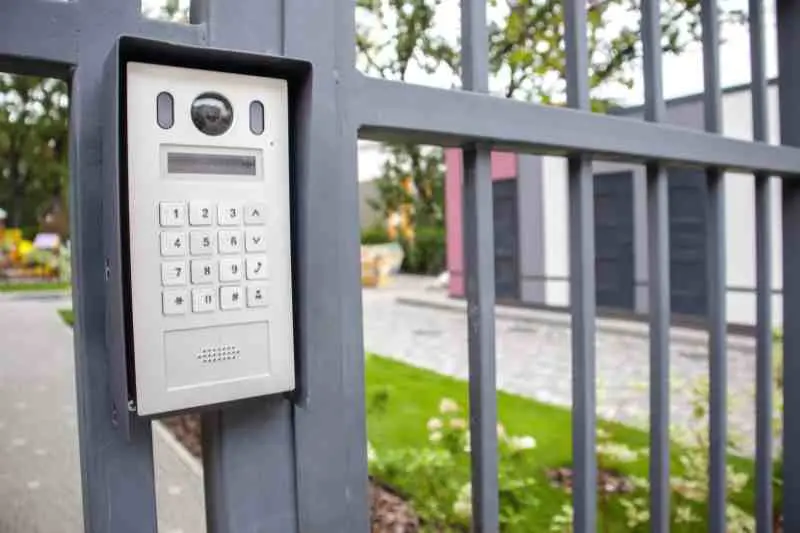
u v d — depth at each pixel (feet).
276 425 2.26
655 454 3.73
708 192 4.06
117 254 1.73
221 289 1.91
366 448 2.49
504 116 2.76
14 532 7.84
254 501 2.22
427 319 29.66
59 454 10.75
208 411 2.01
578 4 3.06
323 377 2.33
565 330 24.88
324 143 2.30
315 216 2.29
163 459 9.85
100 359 1.91
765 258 4.46
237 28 2.11
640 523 6.25
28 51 1.79
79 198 1.86
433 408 11.91
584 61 3.09
